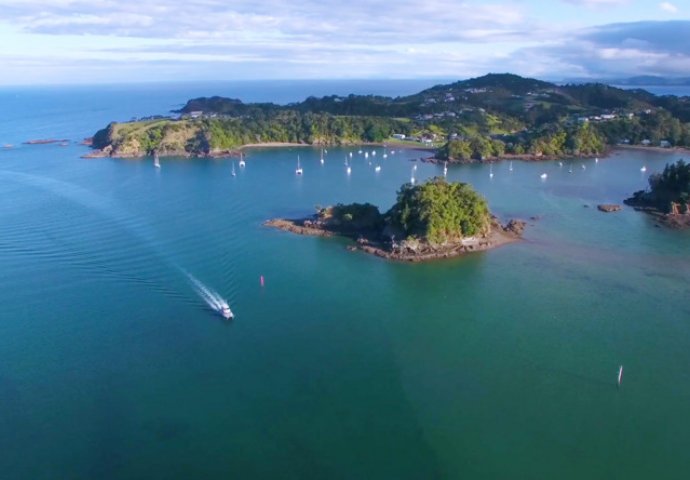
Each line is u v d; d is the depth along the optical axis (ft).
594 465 231.50
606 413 262.88
